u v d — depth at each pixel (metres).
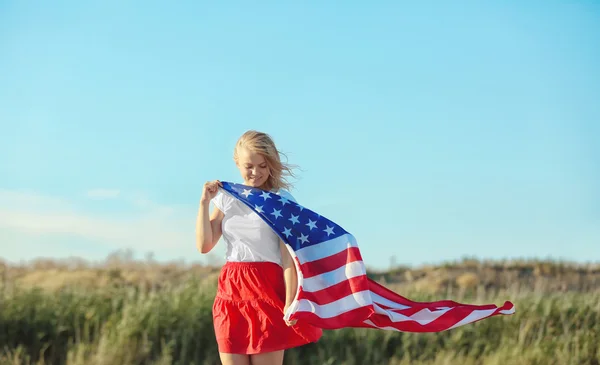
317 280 4.46
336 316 4.39
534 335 9.70
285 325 4.39
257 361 4.38
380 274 17.72
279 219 4.45
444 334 9.66
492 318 9.97
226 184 4.57
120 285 12.09
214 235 4.57
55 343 8.95
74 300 9.83
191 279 11.33
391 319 4.70
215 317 4.52
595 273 18.00
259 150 4.52
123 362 8.36
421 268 18.16
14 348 8.78
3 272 13.31
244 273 4.43
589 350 9.20
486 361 8.79
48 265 14.88
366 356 8.98
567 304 10.55
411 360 9.15
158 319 9.13
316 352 9.16
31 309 9.32
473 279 16.27
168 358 8.42
